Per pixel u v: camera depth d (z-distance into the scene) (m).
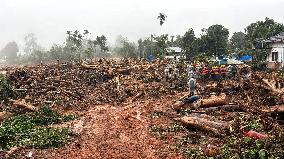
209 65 34.78
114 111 23.03
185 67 34.53
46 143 15.58
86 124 19.70
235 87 24.61
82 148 15.18
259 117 17.30
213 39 54.31
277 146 12.74
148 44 74.19
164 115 20.83
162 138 16.09
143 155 13.92
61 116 21.56
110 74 32.72
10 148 15.06
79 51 75.00
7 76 30.64
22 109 23.23
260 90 23.20
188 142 15.27
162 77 31.64
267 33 53.16
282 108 18.73
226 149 13.48
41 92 27.78
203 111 20.45
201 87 26.94
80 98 26.94
